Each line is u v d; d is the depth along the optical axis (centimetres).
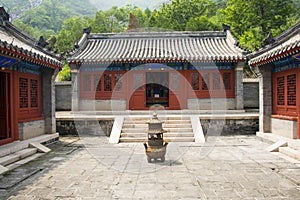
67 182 716
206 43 2173
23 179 742
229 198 601
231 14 3147
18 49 887
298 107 1114
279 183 698
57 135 1386
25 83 1198
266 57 1155
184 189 658
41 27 9612
